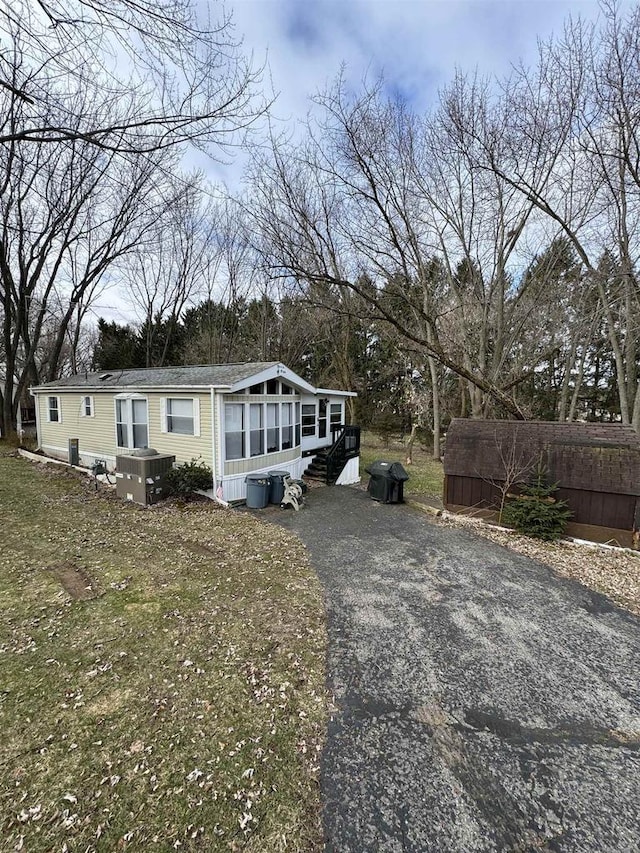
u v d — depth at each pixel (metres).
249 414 9.90
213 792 2.44
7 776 2.48
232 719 3.02
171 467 9.40
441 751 2.79
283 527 7.85
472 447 8.62
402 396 24.62
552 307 13.62
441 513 8.88
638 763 2.71
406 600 4.99
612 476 7.05
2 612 4.39
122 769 2.56
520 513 7.56
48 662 3.59
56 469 12.34
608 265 11.02
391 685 3.45
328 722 3.03
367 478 13.81
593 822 2.31
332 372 25.70
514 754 2.77
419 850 2.16
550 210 10.17
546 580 5.64
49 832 2.17
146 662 3.64
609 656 3.92
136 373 13.09
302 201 10.18
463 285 14.59
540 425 8.45
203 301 26.23
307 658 3.80
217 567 5.80
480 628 4.39
